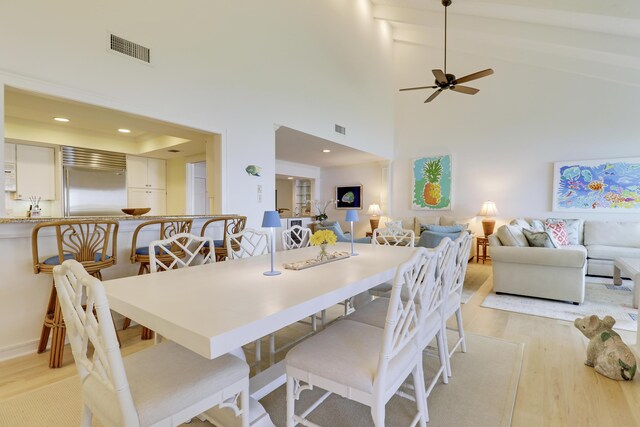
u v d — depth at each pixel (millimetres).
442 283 1964
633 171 5438
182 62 3332
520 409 1785
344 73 5953
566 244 5410
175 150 5328
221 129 3734
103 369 1068
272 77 4414
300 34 4906
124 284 1528
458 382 2053
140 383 1136
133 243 2701
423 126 7508
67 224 2186
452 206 7172
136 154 5664
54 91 2467
